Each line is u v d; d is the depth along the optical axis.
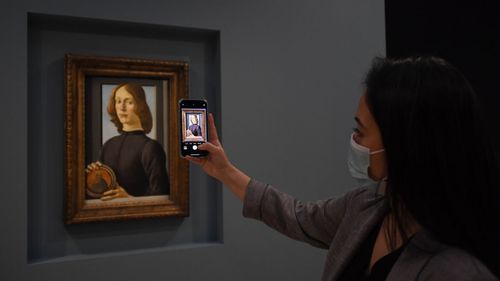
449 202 0.66
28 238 1.90
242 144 2.18
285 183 2.28
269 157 2.24
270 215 1.12
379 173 0.84
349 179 2.43
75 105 1.92
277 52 2.28
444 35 3.42
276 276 2.24
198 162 1.21
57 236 1.95
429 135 0.67
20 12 1.83
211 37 2.24
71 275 1.89
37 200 1.92
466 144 0.66
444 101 0.67
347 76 2.44
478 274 0.61
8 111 1.81
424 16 3.40
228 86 2.16
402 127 0.69
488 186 0.65
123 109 2.03
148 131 2.07
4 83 1.81
